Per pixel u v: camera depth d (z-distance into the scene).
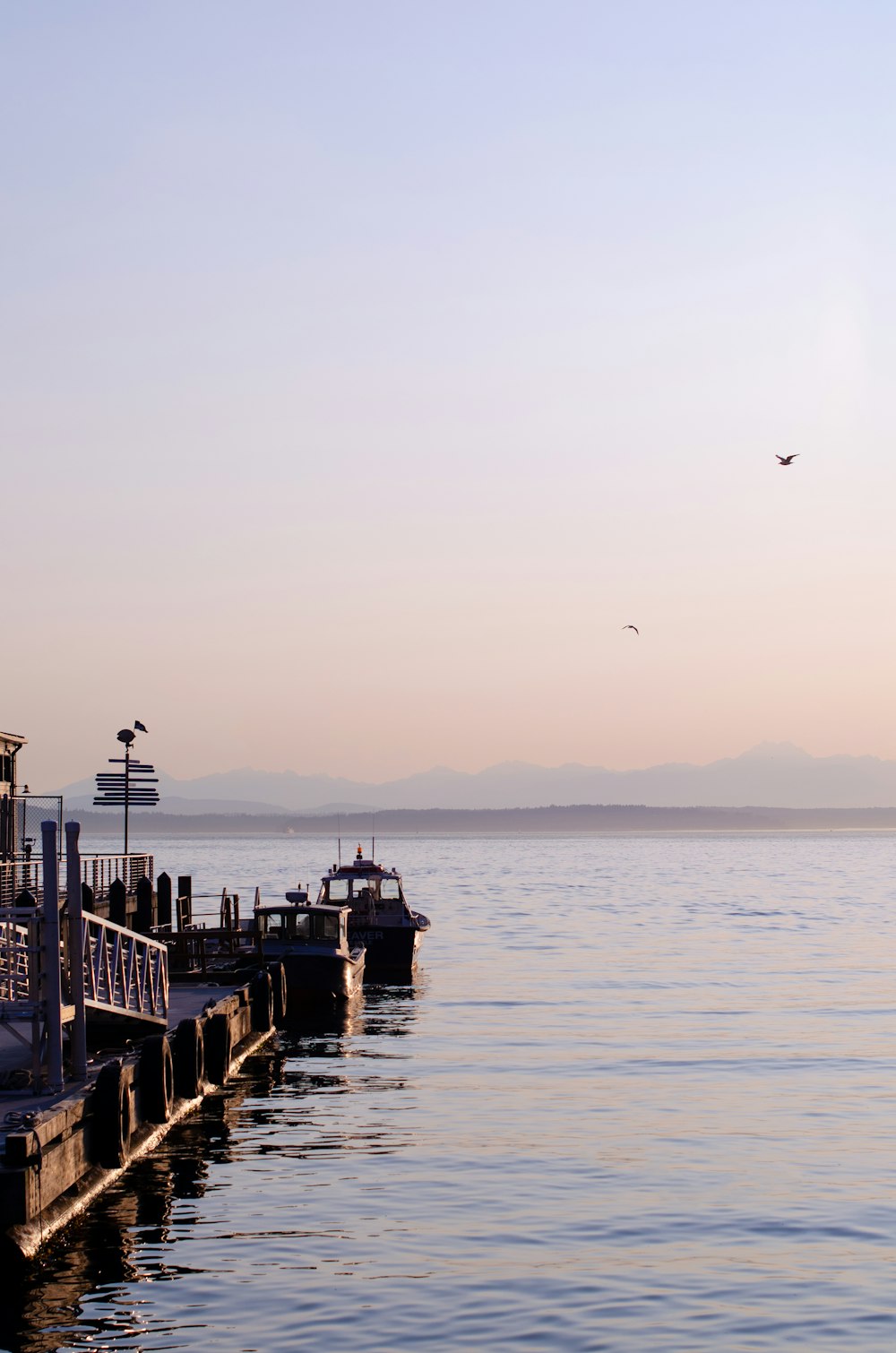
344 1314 17.11
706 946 67.38
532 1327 16.67
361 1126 27.30
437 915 93.50
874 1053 35.41
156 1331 16.61
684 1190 22.45
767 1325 16.77
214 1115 28.58
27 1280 18.23
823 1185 22.70
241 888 126.56
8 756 46.50
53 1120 20.09
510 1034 39.31
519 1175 23.42
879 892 124.75
